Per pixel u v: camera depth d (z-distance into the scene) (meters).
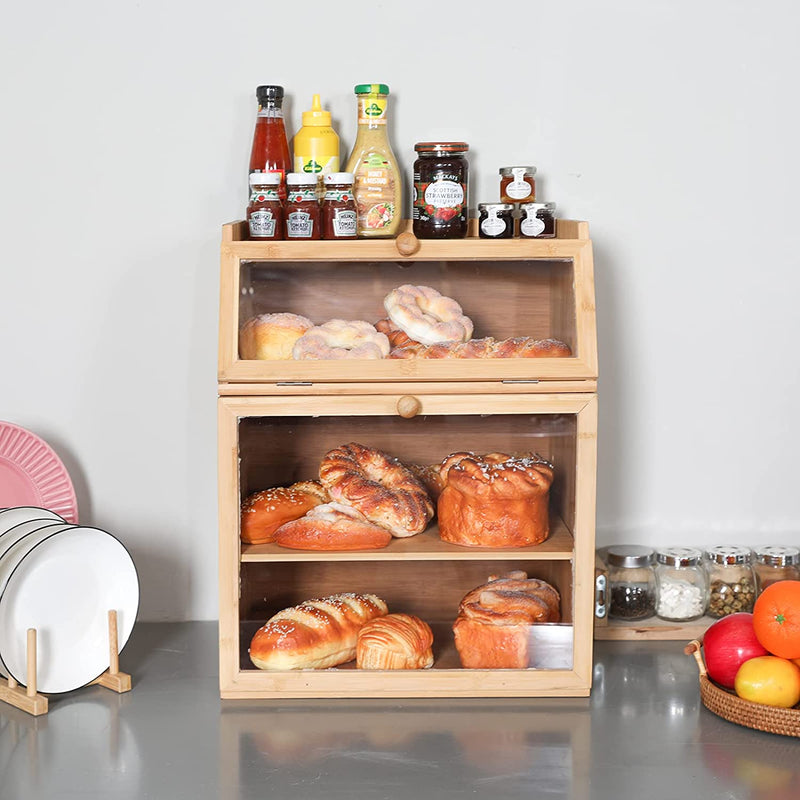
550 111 1.95
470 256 1.67
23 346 1.98
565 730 1.59
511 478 1.70
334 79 1.94
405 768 1.48
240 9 1.92
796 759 1.50
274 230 1.71
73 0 1.91
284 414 1.66
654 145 1.96
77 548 1.70
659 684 1.76
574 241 1.68
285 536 1.70
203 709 1.66
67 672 1.70
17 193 1.95
